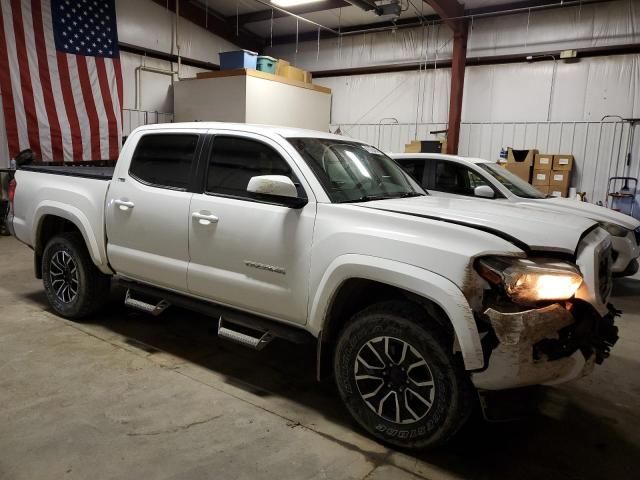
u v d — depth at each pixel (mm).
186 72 12117
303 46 13258
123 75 10719
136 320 4297
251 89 10273
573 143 9594
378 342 2555
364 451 2514
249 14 12469
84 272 4008
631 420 2965
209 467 2312
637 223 5953
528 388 2443
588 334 2293
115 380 3150
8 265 6121
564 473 2412
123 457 2355
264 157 3074
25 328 3984
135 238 3559
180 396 2986
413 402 2521
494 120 10406
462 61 10305
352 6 10711
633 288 6285
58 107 9203
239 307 3139
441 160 6340
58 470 2240
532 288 2180
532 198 6027
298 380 3307
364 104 12305
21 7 8641
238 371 3398
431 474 2352
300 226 2777
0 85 8477
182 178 3377
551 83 9719
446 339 2363
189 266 3268
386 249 2459
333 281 2615
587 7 9227
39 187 4266
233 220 3023
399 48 11633
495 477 2354
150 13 11086
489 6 10039
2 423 2600
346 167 3209
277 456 2428
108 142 9930
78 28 9430
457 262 2262
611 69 9125
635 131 8961
